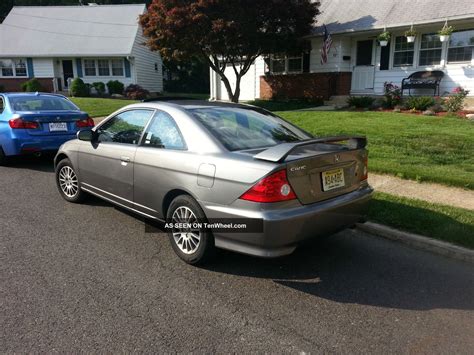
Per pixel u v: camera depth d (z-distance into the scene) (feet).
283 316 10.93
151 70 112.06
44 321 10.47
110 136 17.37
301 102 62.34
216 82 79.66
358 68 58.75
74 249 14.94
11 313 10.80
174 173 13.71
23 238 15.88
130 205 16.19
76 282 12.52
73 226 17.22
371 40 56.90
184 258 13.83
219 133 13.78
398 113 43.65
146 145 15.39
